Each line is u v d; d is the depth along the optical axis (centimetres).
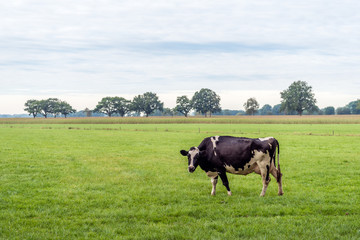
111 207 926
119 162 1808
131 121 11038
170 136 4053
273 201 970
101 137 3859
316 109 15175
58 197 1037
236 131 5397
